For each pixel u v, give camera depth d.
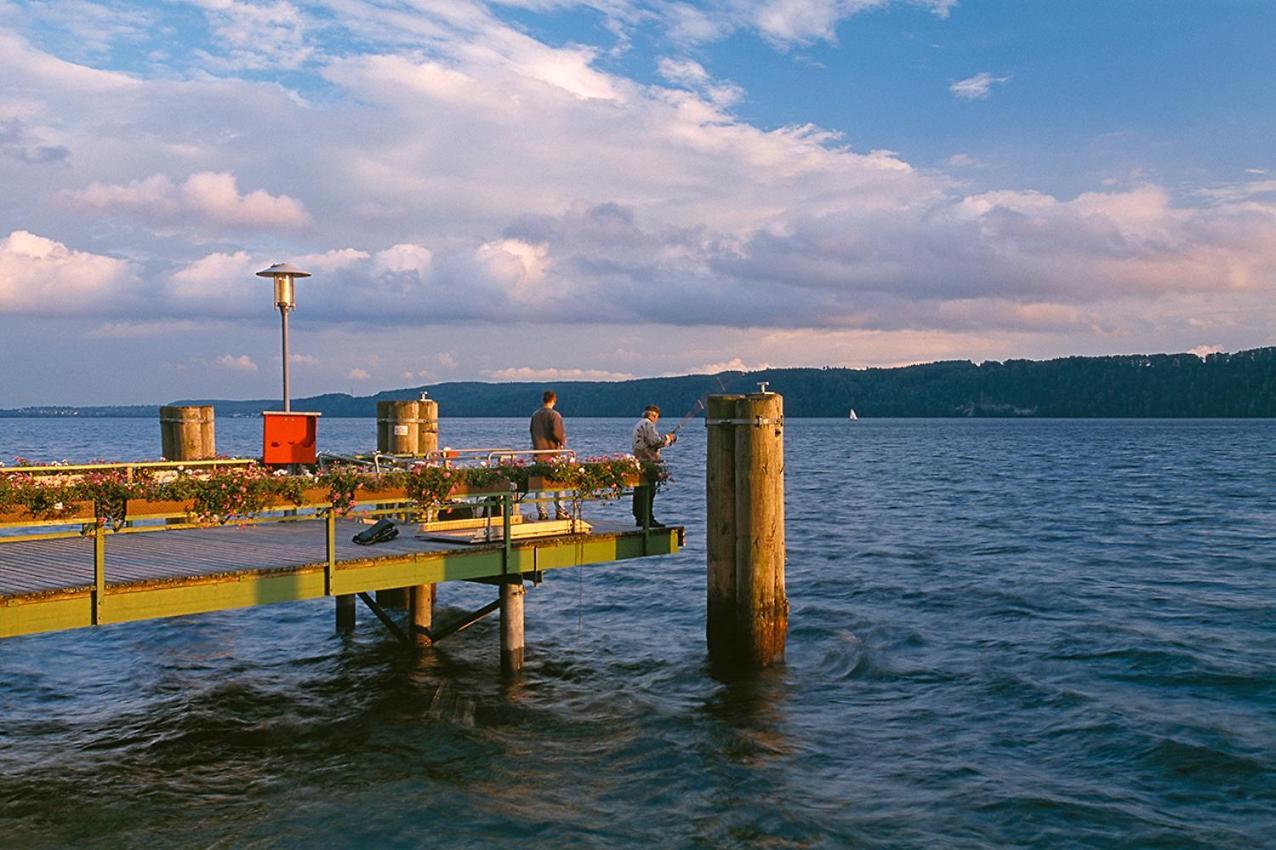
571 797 9.38
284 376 16.02
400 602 17.80
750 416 12.88
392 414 17.88
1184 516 32.47
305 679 13.66
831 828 8.69
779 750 10.61
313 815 8.95
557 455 15.04
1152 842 8.42
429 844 8.36
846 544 26.48
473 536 13.13
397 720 11.75
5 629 8.88
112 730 11.57
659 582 20.97
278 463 15.38
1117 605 17.83
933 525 30.83
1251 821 8.82
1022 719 11.61
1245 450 84.31
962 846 8.36
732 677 13.20
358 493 11.86
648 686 13.05
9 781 9.90
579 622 17.17
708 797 9.36
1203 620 16.50
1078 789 9.56
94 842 8.45
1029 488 45.12
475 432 159.75
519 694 12.72
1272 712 11.71
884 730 11.27
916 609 17.75
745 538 13.08
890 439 125.44
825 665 13.94
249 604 10.39
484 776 9.90
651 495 14.29
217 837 8.52
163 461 14.21
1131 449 88.31
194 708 12.38
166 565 10.95
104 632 16.56
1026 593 19.00
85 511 9.94
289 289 15.95
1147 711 11.76
